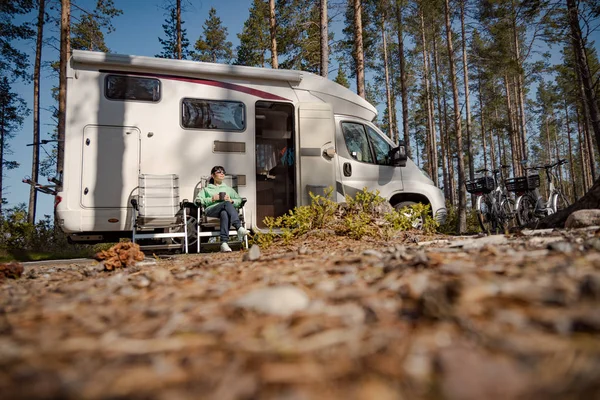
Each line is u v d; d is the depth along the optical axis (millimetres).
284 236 6062
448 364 810
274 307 1393
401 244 5016
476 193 10219
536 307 1173
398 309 1330
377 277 2041
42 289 2750
